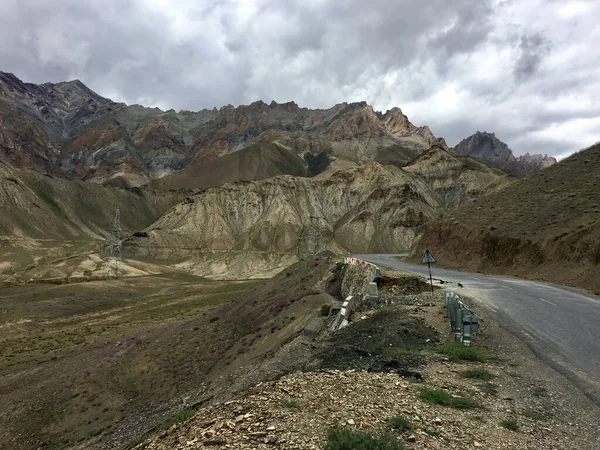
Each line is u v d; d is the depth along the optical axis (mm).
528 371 11320
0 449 28047
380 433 7270
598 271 23453
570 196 35844
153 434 13445
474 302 19969
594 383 10234
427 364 11945
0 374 42656
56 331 61125
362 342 15102
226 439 6883
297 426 7379
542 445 7293
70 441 26703
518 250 33031
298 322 30719
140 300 82062
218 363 33312
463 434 7566
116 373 37656
